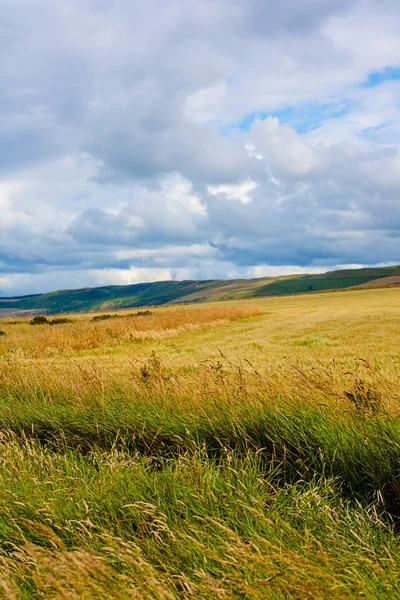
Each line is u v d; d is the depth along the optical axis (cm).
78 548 270
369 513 344
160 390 609
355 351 1728
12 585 249
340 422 438
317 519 317
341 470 394
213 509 320
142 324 3250
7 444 488
